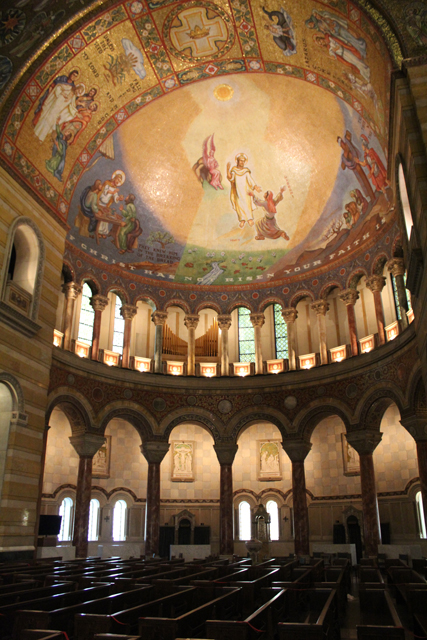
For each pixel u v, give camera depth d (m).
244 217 30.31
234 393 29.12
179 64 23.80
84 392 25.95
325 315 31.62
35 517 19.22
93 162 26.20
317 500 31.00
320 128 26.42
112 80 22.91
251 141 28.34
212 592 10.44
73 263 26.83
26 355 19.66
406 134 15.34
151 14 20.88
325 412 27.03
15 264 20.95
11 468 18.23
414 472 28.36
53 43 19.62
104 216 28.09
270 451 32.56
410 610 9.21
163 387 28.75
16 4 17.95
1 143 19.36
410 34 15.89
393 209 24.89
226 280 31.38
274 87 25.48
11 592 9.77
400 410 23.62
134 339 32.28
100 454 31.05
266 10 20.70
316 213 29.12
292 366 29.03
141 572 14.08
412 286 16.19
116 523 30.80
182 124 27.38
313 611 10.57
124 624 7.59
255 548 23.77
